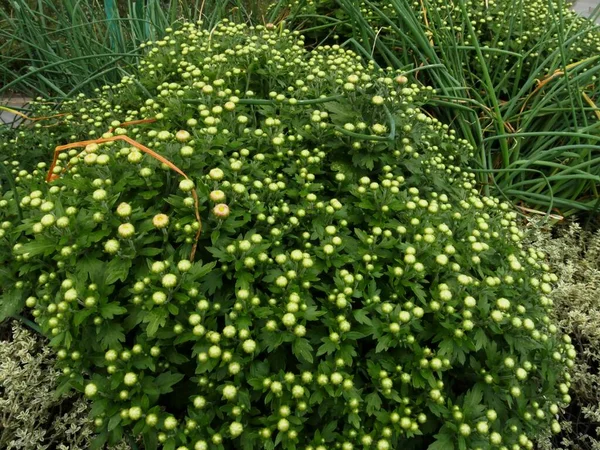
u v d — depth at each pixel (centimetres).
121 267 42
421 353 43
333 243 46
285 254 49
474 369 45
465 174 76
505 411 45
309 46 115
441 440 41
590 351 68
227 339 41
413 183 63
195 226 44
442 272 50
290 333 42
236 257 45
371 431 42
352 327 45
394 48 108
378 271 49
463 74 101
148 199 48
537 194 84
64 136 75
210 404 41
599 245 80
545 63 95
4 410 50
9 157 72
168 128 61
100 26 115
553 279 52
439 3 112
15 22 113
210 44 80
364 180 53
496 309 48
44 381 53
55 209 45
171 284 40
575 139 92
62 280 46
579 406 64
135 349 40
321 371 41
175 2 109
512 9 102
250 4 125
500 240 57
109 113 73
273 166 56
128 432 44
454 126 98
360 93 61
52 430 53
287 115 63
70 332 42
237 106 64
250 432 40
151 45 93
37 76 95
